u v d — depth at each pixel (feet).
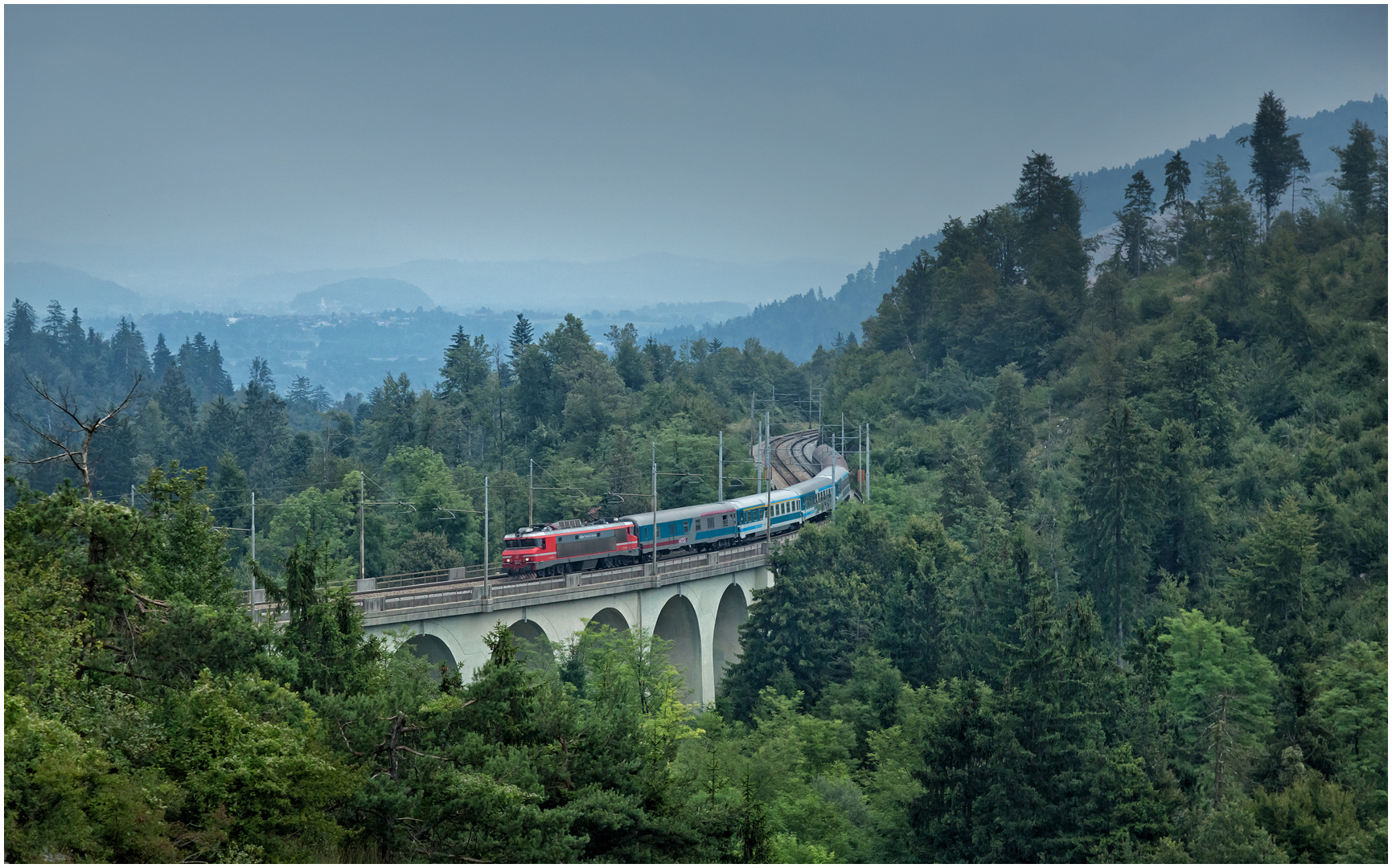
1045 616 231.09
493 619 247.50
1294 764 212.84
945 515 414.00
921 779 211.82
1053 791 203.51
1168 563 359.66
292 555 144.46
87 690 115.85
